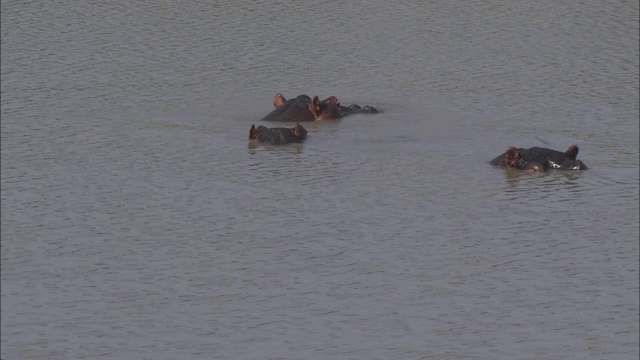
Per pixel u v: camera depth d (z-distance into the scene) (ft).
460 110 488.85
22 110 485.15
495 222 346.33
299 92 522.47
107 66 558.15
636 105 494.18
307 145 431.43
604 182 387.34
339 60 572.92
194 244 325.01
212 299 283.38
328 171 396.98
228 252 318.04
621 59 570.46
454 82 535.60
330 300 284.00
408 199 365.81
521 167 398.83
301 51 589.32
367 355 254.06
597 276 302.66
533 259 314.35
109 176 392.47
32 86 524.11
